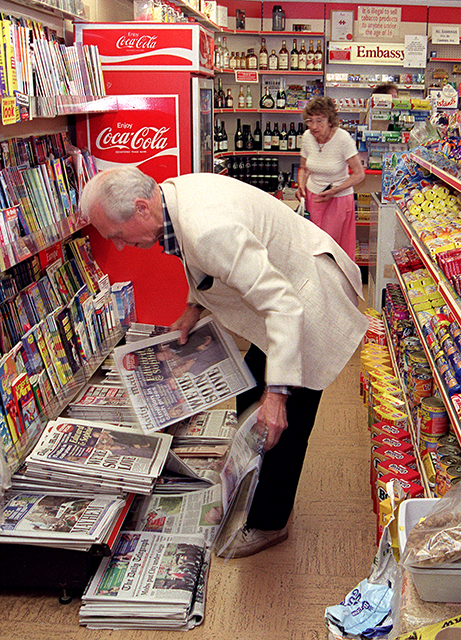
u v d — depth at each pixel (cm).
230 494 214
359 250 716
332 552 245
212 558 241
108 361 314
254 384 231
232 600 217
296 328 179
